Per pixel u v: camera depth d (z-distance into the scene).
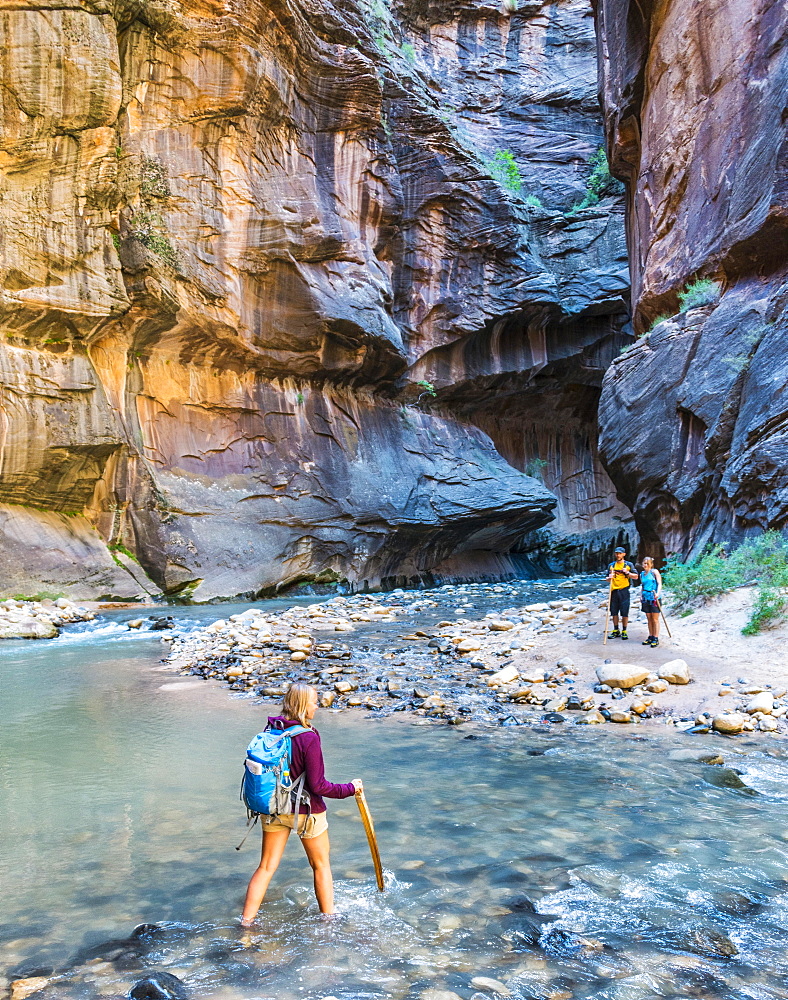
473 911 4.12
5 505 19.70
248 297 24.09
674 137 20.17
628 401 19.92
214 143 22.59
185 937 3.90
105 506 21.77
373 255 28.45
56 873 4.71
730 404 15.30
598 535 39.31
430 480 30.88
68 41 18.88
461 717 8.51
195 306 22.36
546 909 4.14
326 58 25.36
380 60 28.56
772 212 14.85
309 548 26.03
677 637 11.31
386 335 27.52
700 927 3.93
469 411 36.09
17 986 3.41
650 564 11.03
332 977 3.49
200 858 4.95
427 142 30.30
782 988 3.38
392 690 9.84
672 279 20.03
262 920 4.07
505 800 5.89
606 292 35.03
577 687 9.66
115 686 10.49
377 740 7.71
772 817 5.48
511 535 34.88
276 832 4.10
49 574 19.39
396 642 13.89
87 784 6.41
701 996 3.31
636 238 23.92
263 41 22.70
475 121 37.47
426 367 31.95
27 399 19.50
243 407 25.17
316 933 3.92
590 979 3.46
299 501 26.02
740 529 14.21
